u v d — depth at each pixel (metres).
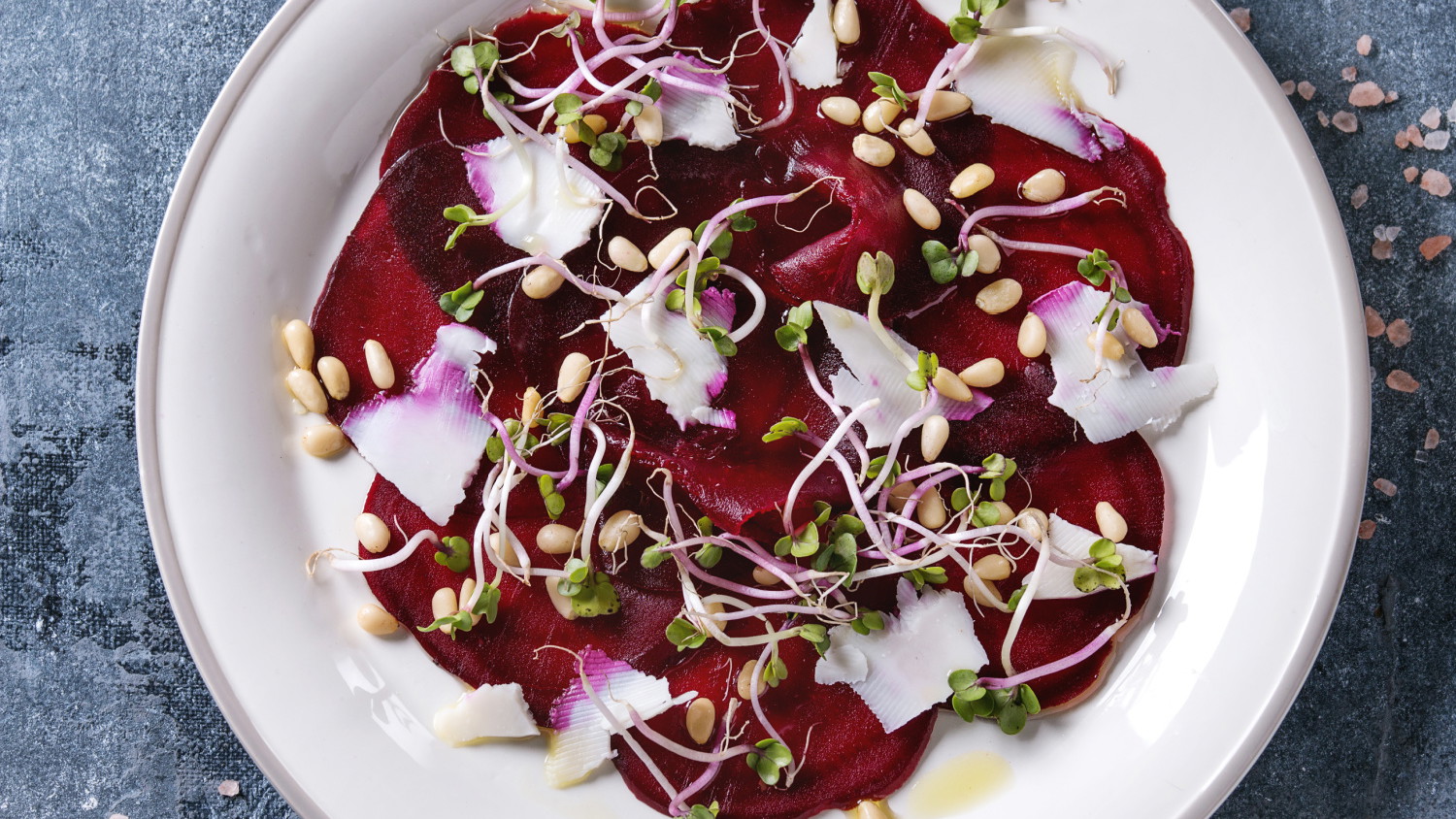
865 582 0.45
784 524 0.44
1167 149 0.44
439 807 0.44
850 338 0.44
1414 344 0.46
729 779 0.45
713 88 0.44
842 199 0.44
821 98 0.45
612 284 0.45
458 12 0.44
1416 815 0.46
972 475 0.45
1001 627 0.45
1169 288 0.44
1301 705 0.46
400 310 0.45
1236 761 0.43
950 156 0.45
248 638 0.44
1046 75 0.44
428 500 0.44
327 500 0.45
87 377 0.47
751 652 0.45
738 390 0.45
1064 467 0.45
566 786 0.45
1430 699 0.46
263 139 0.44
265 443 0.44
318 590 0.45
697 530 0.45
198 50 0.47
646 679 0.45
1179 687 0.44
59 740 0.48
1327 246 0.43
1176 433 0.45
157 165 0.47
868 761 0.45
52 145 0.47
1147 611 0.45
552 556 0.45
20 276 0.47
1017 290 0.44
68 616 0.47
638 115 0.44
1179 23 0.43
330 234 0.45
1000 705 0.44
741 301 0.45
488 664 0.45
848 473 0.43
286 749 0.44
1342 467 0.43
